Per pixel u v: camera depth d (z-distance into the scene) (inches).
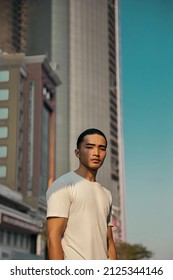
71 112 3449.8
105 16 3895.2
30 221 2031.3
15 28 2518.5
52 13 3380.9
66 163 3287.4
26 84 2571.4
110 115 3818.9
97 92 3676.2
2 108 2384.4
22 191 2352.4
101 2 3826.3
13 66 2444.6
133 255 2546.8
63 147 3329.2
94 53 3703.3
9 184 2269.9
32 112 2549.2
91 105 3602.4
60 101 3442.4
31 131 2534.5
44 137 2728.8
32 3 2650.1
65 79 3491.6
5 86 2420.0
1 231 1781.5
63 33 3435.0
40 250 2001.7
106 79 3799.2
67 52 3476.9
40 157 2500.0
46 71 2758.4
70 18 3538.4
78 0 3587.6
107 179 3469.5
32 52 2628.0
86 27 3686.0
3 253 1732.3
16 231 1921.8
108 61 3880.4
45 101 2733.8
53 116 2930.6
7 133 2367.1
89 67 3668.8
